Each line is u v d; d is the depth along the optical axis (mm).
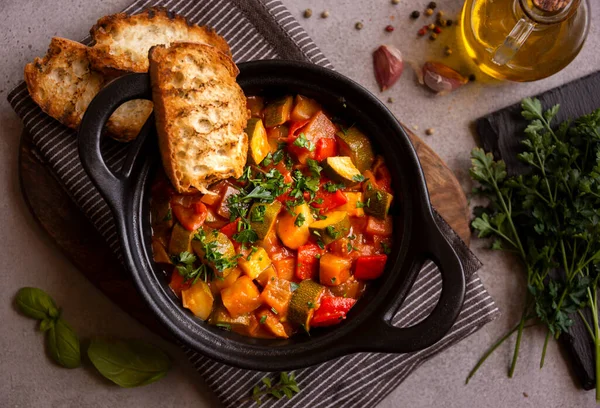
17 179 619
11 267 619
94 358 601
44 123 575
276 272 533
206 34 572
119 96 487
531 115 625
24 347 620
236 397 589
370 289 542
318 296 529
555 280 635
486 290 629
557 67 621
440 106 651
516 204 638
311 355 512
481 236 629
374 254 542
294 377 597
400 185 537
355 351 511
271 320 530
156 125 501
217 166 516
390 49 641
